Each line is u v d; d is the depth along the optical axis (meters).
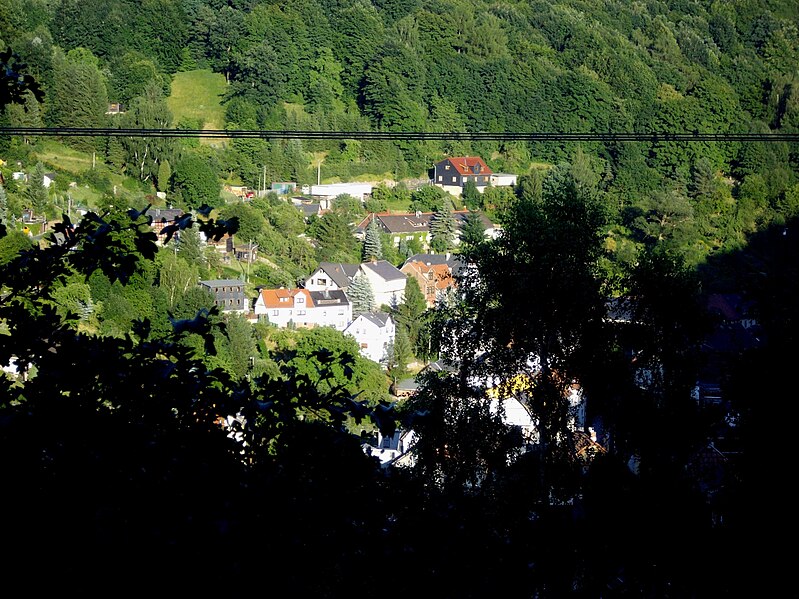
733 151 119.50
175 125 115.62
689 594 11.87
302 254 88.56
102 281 52.72
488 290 23.47
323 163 116.12
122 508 6.53
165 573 6.28
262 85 121.31
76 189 84.44
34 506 6.38
